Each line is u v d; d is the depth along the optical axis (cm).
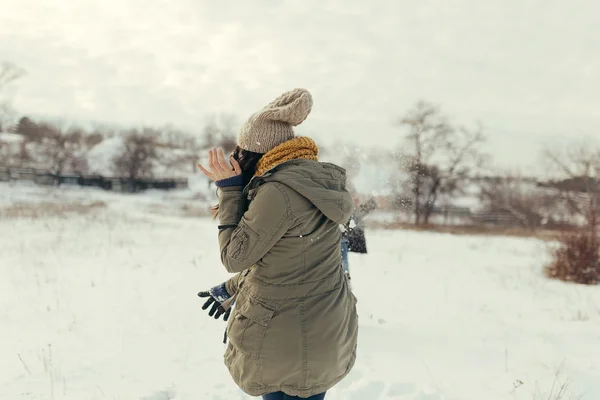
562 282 863
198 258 927
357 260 981
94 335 477
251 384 211
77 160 4034
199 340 463
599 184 1328
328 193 204
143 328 499
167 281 722
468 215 2789
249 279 214
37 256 889
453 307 620
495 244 1475
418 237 1578
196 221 1842
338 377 218
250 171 218
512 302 667
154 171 4197
